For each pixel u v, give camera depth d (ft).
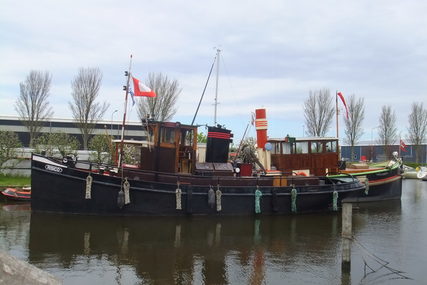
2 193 54.44
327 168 67.21
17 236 34.68
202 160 77.05
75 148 82.17
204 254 31.65
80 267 26.91
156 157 47.19
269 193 49.83
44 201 42.52
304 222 46.98
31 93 115.03
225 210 47.21
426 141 188.75
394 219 52.42
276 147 67.62
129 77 47.52
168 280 25.14
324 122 148.36
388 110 185.98
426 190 98.58
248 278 26.21
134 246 33.01
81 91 116.26
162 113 110.01
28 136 156.56
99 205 42.78
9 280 14.73
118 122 160.66
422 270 28.78
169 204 44.93
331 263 30.22
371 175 70.33
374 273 27.89
